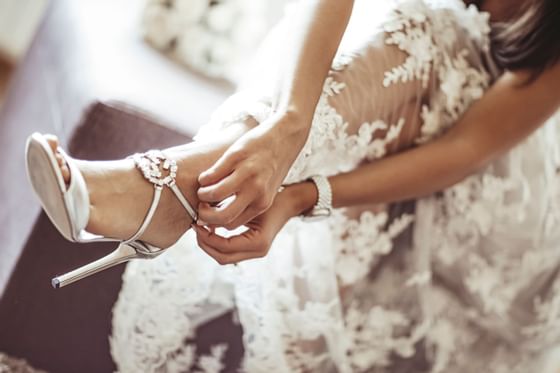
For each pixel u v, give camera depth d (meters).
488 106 1.53
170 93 1.69
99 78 1.62
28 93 1.91
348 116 1.43
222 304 1.52
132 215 1.27
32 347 1.58
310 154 1.41
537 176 1.61
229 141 1.34
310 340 1.53
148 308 1.48
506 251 1.64
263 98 1.38
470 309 1.67
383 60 1.45
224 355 1.56
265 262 1.49
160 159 1.29
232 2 1.84
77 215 1.21
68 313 1.57
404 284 1.60
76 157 1.58
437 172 1.51
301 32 1.39
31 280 1.56
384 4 1.49
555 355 1.86
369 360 1.61
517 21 1.51
